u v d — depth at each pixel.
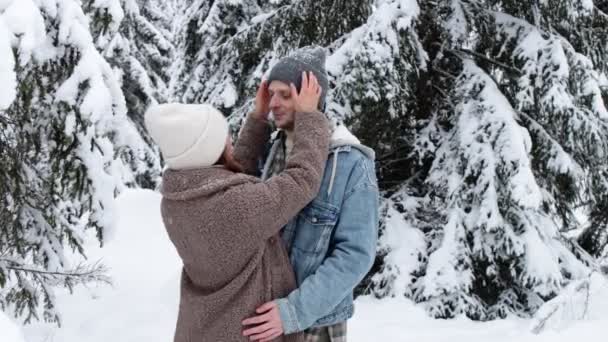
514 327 4.28
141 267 6.77
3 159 3.07
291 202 1.53
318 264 1.68
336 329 1.79
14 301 3.56
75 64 2.96
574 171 4.96
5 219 3.24
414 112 5.69
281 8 5.79
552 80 4.71
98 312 4.97
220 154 1.59
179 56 10.09
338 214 1.68
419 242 5.14
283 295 1.62
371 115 4.91
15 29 2.37
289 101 1.77
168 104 1.60
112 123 3.15
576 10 4.80
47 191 3.42
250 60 7.40
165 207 1.60
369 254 1.65
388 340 4.11
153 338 4.36
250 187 1.51
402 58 4.68
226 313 1.54
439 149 5.25
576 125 4.76
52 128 2.99
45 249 3.51
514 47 5.23
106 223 3.25
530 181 4.50
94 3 3.12
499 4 5.58
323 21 5.44
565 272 4.95
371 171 1.74
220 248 1.50
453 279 4.69
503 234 4.77
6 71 2.20
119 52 10.97
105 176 3.21
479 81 5.01
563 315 3.99
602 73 5.53
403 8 4.68
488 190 4.67
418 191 5.76
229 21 9.02
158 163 12.72
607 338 3.57
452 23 5.09
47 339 4.36
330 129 1.78
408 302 4.77
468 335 4.16
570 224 5.74
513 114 4.84
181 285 1.69
